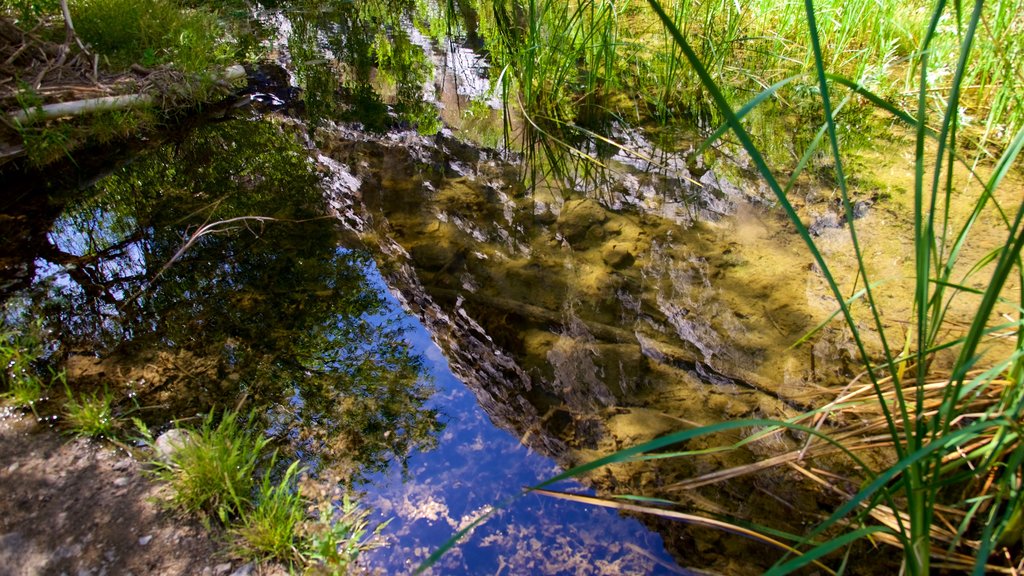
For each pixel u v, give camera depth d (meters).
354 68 4.75
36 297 2.59
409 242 2.98
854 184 3.21
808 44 4.47
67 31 3.70
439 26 5.55
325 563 1.66
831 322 2.42
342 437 2.07
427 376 2.31
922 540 1.38
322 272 2.79
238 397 2.19
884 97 3.85
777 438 2.01
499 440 2.07
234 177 3.47
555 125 3.96
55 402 2.11
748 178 3.36
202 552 1.70
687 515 1.75
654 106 4.09
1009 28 3.44
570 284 2.72
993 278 1.22
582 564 1.69
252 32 5.24
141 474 1.89
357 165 3.60
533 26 3.94
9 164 3.40
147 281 2.72
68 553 1.67
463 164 3.60
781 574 1.22
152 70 3.95
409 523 1.81
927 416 1.93
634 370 2.31
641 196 3.26
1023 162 3.24
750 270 2.72
